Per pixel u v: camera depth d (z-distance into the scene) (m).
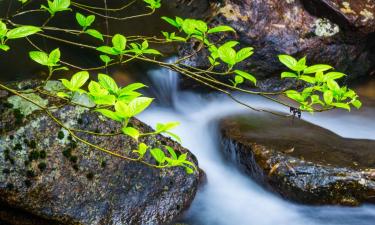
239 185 2.45
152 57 3.02
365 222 2.27
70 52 3.01
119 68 2.91
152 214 2.06
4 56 2.85
